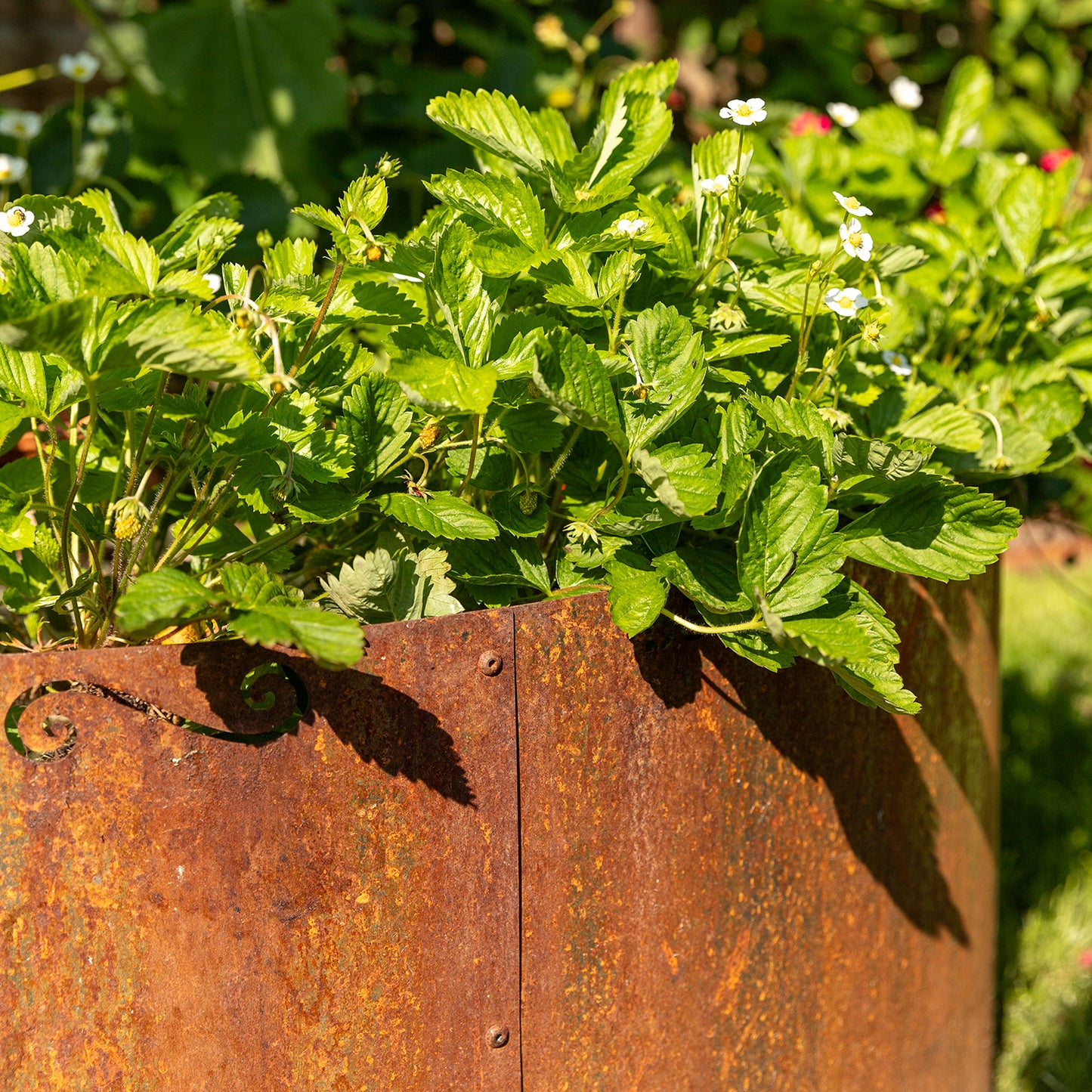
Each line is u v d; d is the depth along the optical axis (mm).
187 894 1436
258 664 1436
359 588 1476
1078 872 2107
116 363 1413
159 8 2467
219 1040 1444
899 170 1719
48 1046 1432
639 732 1497
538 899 1484
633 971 1512
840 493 1512
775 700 1529
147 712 1427
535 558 1508
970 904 1664
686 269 1532
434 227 1521
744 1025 1549
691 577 1487
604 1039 1510
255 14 2152
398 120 2096
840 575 1476
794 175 1718
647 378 1480
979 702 1639
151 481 1602
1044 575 3426
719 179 1526
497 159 1597
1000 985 1847
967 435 1561
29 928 1425
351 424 1489
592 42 2104
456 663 1458
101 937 1431
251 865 1439
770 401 1500
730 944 1536
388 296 1476
